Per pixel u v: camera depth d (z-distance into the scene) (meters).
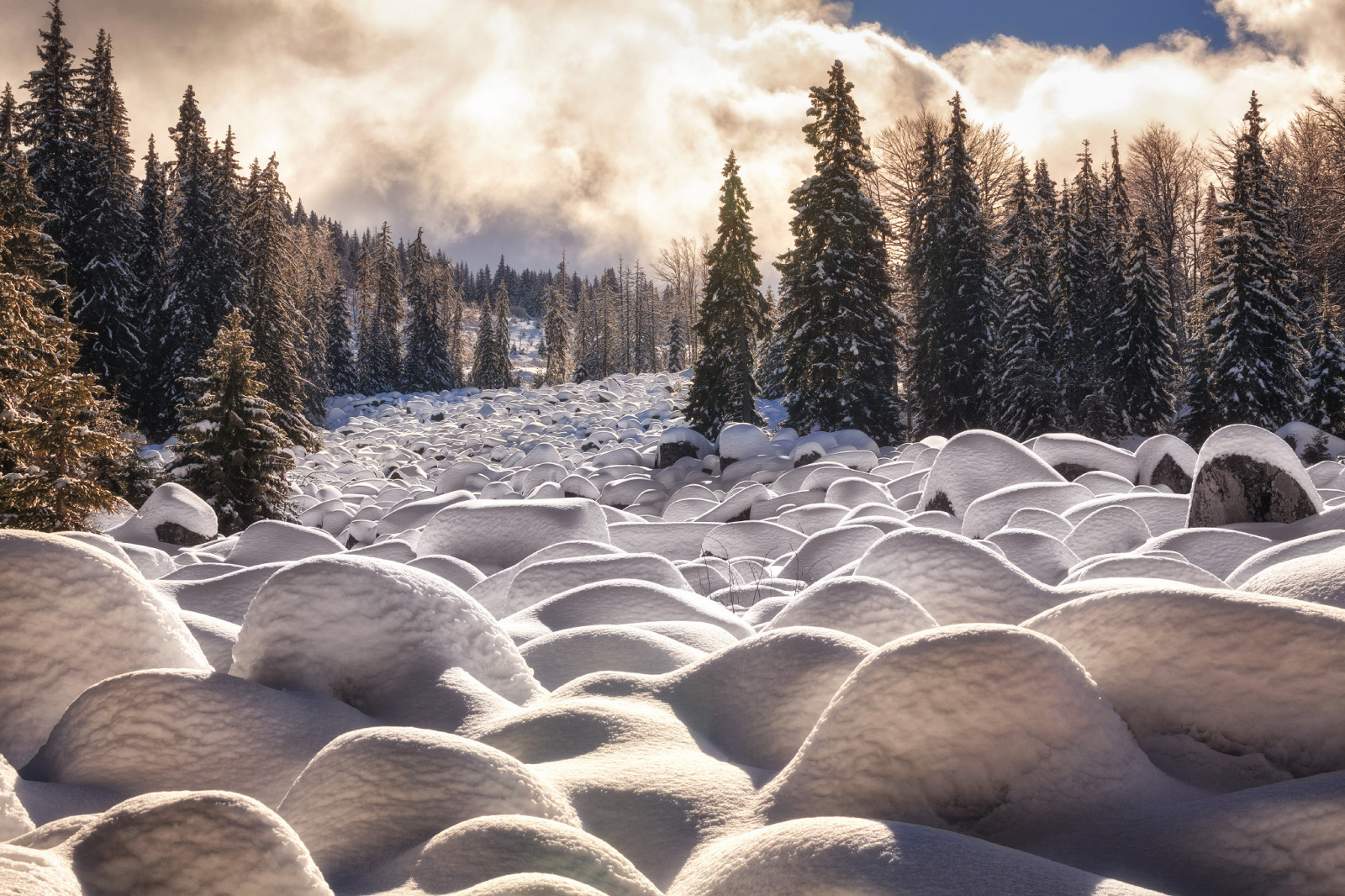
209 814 1.68
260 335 45.53
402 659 3.36
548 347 98.94
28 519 16.39
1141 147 54.91
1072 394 38.59
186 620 4.45
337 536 22.36
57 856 1.64
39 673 3.06
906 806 2.18
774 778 2.42
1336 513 8.07
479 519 9.84
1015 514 8.94
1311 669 2.21
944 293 38.59
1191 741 2.32
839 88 36.59
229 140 46.81
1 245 25.88
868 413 34.97
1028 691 2.21
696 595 5.25
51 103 42.44
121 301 42.47
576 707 2.89
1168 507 9.68
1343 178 40.72
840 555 8.01
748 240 39.19
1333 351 35.31
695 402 39.25
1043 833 2.06
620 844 2.24
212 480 23.23
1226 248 35.19
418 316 80.69
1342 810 1.73
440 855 1.88
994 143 48.22
